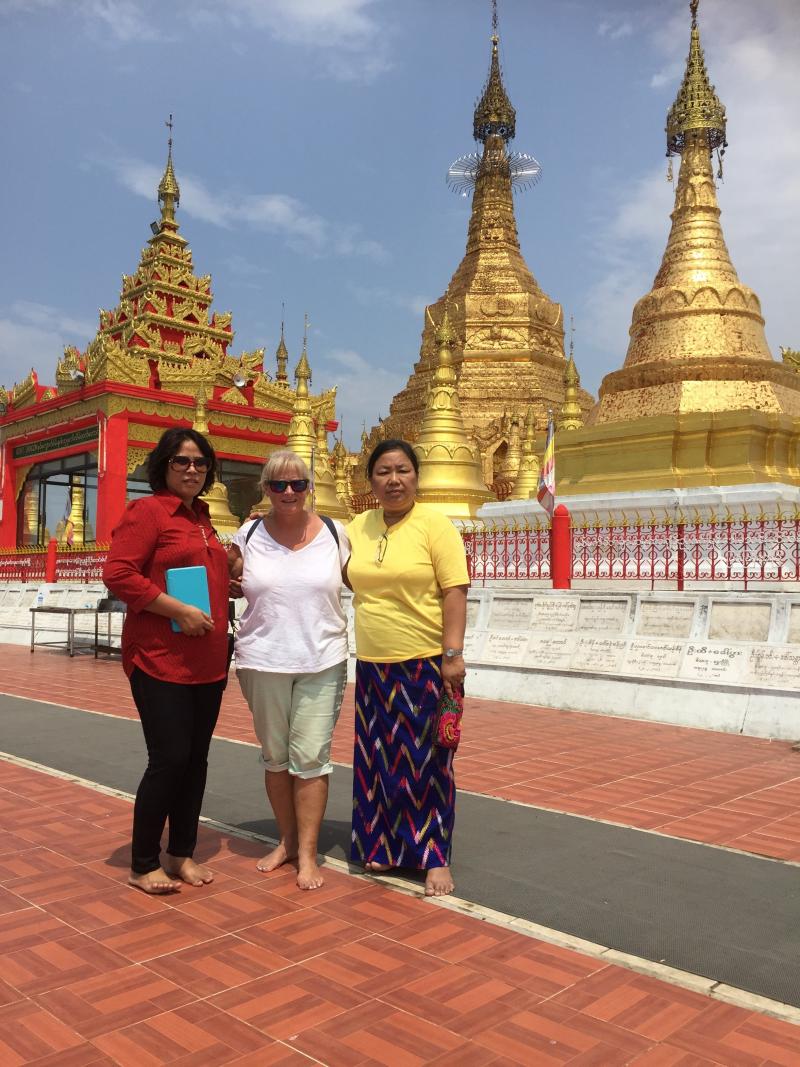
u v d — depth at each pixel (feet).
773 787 24.35
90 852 18.67
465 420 124.47
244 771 26.08
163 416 96.27
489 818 21.25
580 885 16.76
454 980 12.94
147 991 12.62
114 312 111.45
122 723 33.47
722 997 12.44
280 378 148.56
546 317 135.13
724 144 75.61
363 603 17.79
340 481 113.50
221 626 17.35
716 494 56.24
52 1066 10.77
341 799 23.26
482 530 49.73
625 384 70.54
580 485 66.28
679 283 72.54
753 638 34.71
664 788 24.21
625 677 36.37
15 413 106.32
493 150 143.33
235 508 106.32
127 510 17.04
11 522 109.60
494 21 144.87
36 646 66.85
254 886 16.85
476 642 43.06
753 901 15.99
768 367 67.67
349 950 13.96
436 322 135.64
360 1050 11.13
